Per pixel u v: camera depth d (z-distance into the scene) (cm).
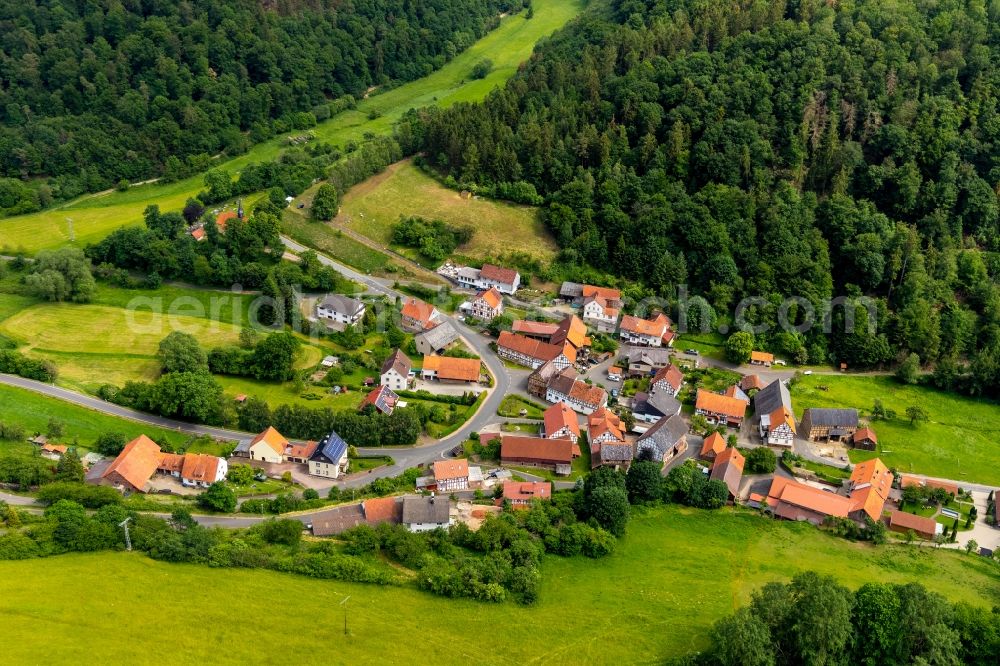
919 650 11175
